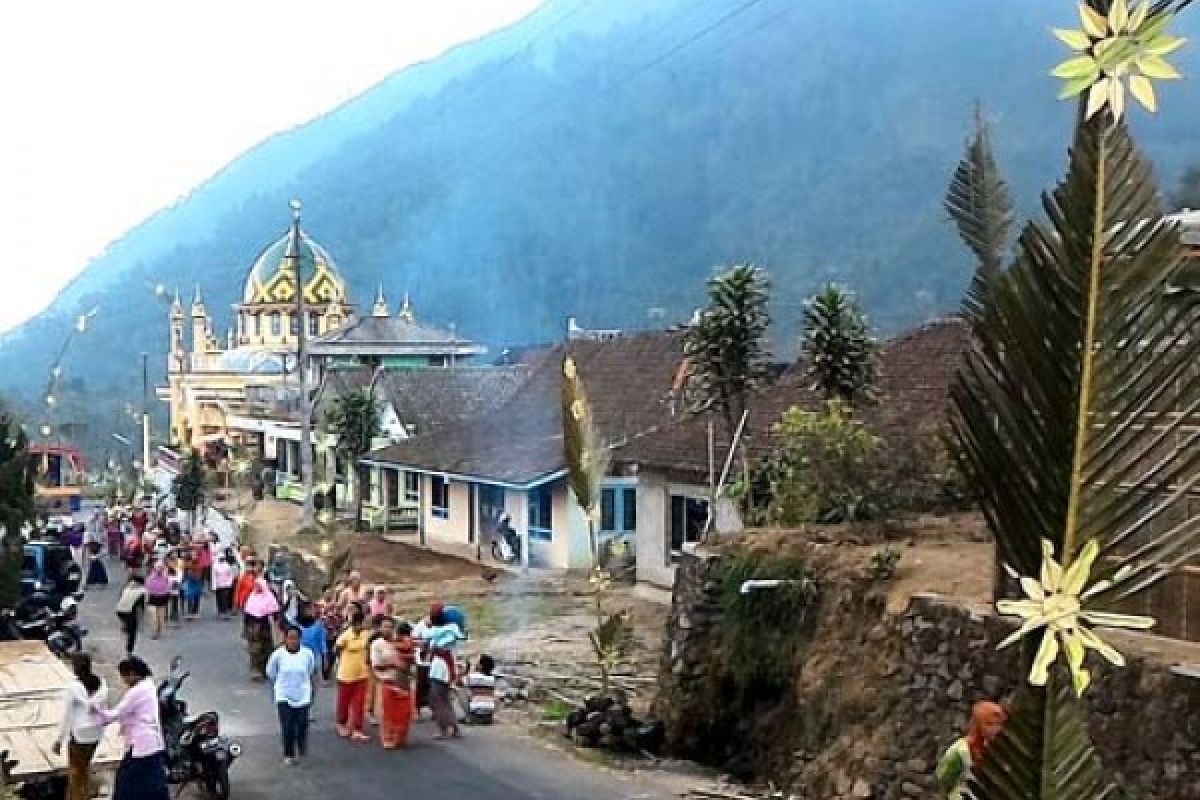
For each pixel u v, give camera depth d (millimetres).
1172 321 2768
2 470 21750
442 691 18031
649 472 27750
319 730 18562
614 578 30406
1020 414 2826
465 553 36156
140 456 84000
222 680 22281
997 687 12703
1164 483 2783
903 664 14062
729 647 16562
